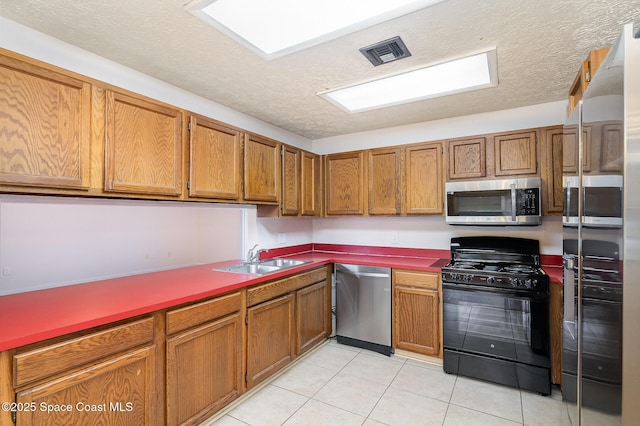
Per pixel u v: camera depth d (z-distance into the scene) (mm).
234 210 3918
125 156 1790
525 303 2338
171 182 2031
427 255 3316
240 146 2559
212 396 1956
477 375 2492
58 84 1535
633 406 973
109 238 4598
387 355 2910
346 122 3211
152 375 1620
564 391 1786
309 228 3996
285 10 1443
